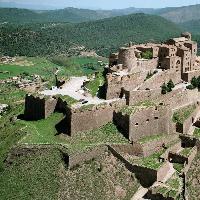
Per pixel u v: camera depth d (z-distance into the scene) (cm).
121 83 18862
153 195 14912
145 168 15562
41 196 14675
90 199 14800
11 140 17462
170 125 18100
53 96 18838
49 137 17025
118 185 15412
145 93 18800
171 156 16938
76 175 15300
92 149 15988
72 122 16838
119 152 16250
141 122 17188
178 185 15288
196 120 19300
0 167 16288
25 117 19712
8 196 14925
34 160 15950
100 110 17375
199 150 17375
